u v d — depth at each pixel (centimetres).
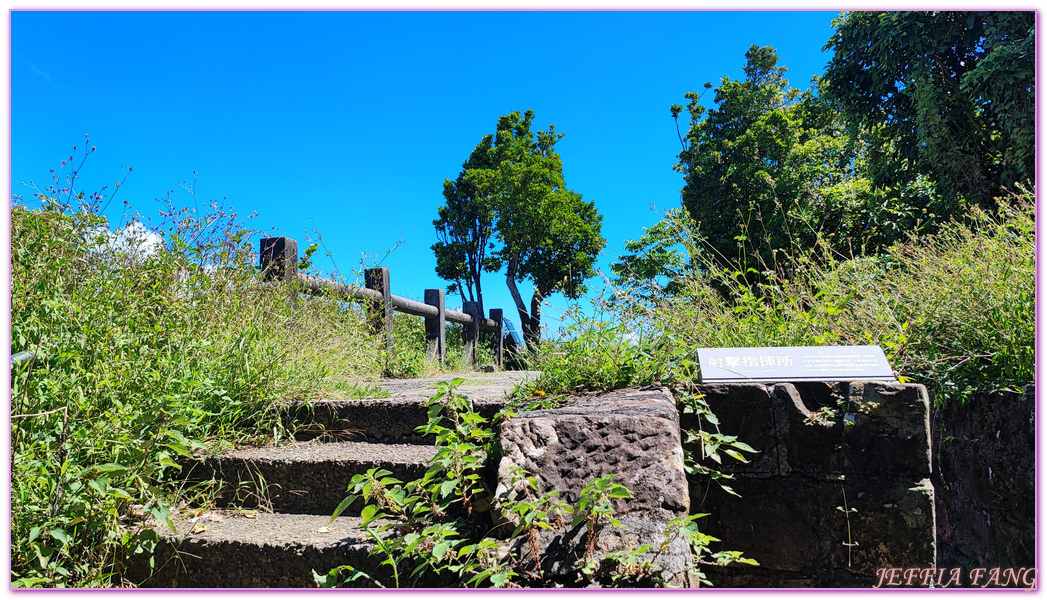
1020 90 794
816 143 1512
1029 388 282
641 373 279
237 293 363
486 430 256
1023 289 310
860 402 253
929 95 882
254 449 282
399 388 416
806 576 250
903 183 1020
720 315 359
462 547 193
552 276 2086
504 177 2045
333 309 485
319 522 240
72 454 217
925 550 239
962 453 327
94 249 321
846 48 1000
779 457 258
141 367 269
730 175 1552
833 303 347
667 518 187
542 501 187
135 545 210
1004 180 837
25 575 187
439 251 2188
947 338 329
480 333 1137
